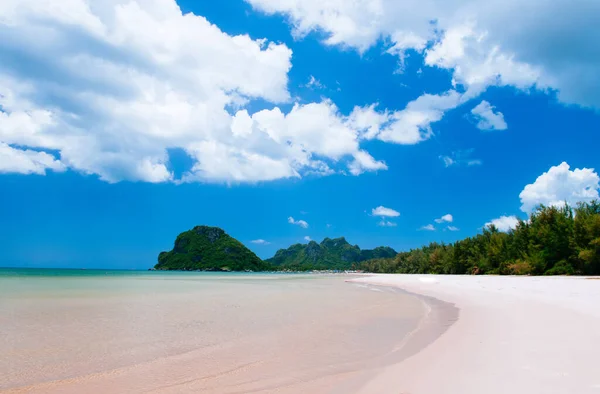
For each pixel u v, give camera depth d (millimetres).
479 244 87125
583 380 6492
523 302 20328
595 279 42750
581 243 55562
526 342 9734
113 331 13672
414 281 56469
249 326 14758
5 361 9648
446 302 23562
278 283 61094
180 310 20078
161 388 7574
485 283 41188
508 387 6328
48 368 9055
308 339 12125
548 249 61375
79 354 10336
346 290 39719
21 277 76375
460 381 6848
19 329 14078
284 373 8336
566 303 18500
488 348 9344
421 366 8195
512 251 72062
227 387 7531
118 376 8398
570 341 9672
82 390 7527
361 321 15961
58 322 15805
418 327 14148
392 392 6598
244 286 49031
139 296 29719
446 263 96812
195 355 10188
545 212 65125
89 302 24438
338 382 7465
